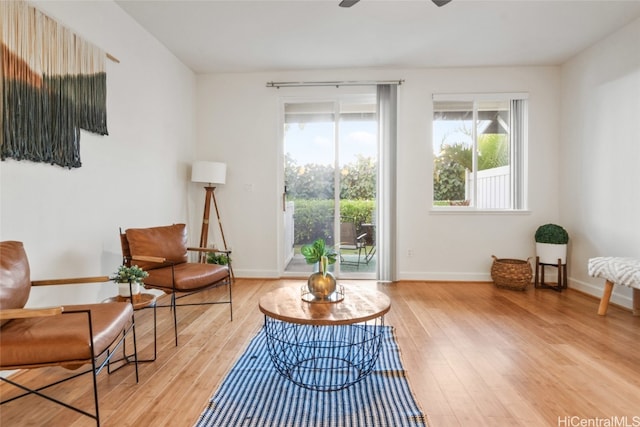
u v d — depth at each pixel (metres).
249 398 1.71
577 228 3.77
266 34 3.30
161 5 2.80
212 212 4.39
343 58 3.87
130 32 2.96
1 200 1.79
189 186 4.17
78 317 1.58
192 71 4.24
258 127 4.32
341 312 1.76
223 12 2.91
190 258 4.20
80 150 2.34
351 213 4.36
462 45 3.54
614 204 3.25
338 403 1.67
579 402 1.68
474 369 2.01
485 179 4.27
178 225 2.97
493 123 4.23
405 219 4.21
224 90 4.33
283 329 2.48
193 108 4.28
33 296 1.98
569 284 3.91
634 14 2.93
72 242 2.28
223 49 3.64
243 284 4.09
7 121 1.78
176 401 1.68
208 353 2.22
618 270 2.73
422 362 2.10
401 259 4.23
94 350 1.35
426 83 4.16
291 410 1.61
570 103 3.86
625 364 2.06
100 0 2.58
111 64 2.71
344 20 3.04
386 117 4.13
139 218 3.10
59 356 1.30
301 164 4.39
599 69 3.43
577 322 2.78
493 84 4.10
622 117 3.16
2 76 1.75
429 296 3.56
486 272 4.16
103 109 2.54
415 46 3.56
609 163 3.31
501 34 3.29
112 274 2.67
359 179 4.34
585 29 3.19
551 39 3.40
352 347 2.30
